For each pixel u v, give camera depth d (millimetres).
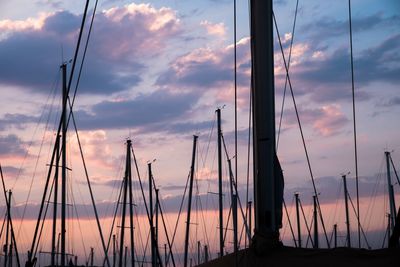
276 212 8047
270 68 8086
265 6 8133
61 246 33375
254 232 8023
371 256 7422
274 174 8102
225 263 7969
